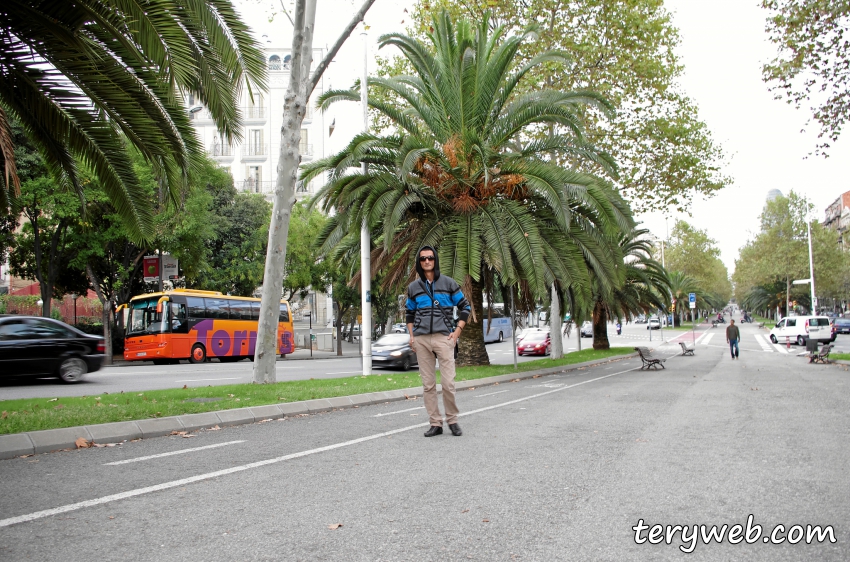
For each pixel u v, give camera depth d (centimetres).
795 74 1648
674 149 2592
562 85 2525
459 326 706
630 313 3653
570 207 1811
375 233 1927
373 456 586
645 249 3466
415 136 1745
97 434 678
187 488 470
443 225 1738
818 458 570
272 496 447
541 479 496
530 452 603
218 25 948
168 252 2892
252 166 5138
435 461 563
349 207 1728
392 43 1769
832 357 2538
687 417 849
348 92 1838
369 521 390
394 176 1661
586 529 377
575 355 2933
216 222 3531
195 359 2773
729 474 511
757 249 8150
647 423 793
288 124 1216
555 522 389
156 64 877
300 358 3616
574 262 1770
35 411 799
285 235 1249
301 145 5234
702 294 10481
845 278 7356
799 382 1459
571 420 823
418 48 1761
